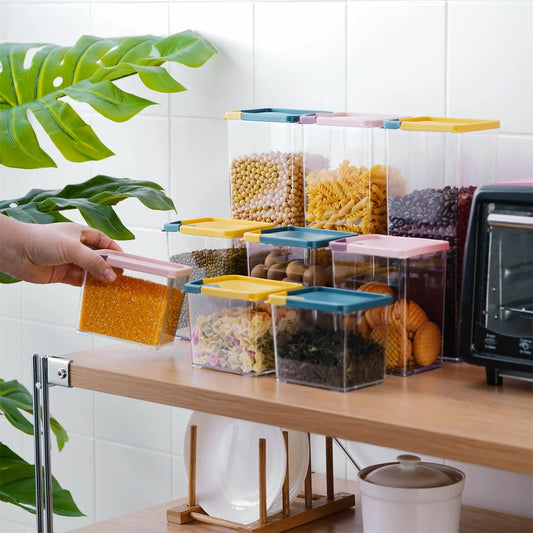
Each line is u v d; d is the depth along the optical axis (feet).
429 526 5.09
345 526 5.97
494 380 4.97
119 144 7.69
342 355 4.85
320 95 6.63
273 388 4.98
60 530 8.48
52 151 8.13
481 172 5.61
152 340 5.55
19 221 6.15
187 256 6.06
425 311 5.28
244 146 6.15
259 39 6.84
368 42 6.37
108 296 5.60
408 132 5.47
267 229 5.70
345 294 5.17
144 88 7.47
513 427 4.30
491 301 4.82
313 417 4.61
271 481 6.04
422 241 5.33
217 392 4.93
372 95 6.40
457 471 5.42
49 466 5.68
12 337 8.60
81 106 7.87
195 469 6.22
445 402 4.70
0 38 8.29
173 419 7.68
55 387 8.38
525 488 6.09
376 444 4.43
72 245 5.51
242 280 5.57
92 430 8.20
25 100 7.18
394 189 5.56
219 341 5.30
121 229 6.63
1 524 8.91
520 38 5.78
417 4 6.13
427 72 6.15
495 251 4.78
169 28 7.27
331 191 5.74
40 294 8.34
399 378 5.17
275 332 5.08
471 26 5.94
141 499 7.98
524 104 5.82
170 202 6.79
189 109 7.25
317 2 6.54
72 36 7.84
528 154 5.84
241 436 6.17
